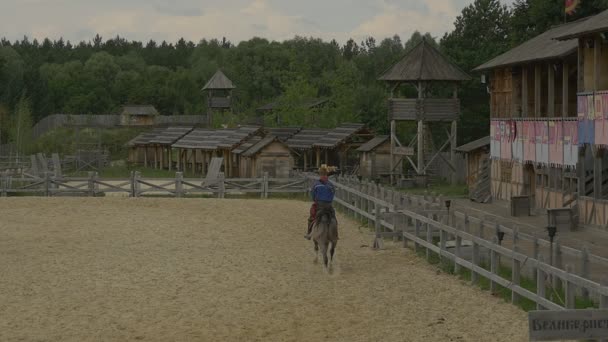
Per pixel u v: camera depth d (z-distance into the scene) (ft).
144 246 93.45
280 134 245.04
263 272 77.56
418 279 72.69
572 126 115.03
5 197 144.87
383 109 277.64
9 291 67.72
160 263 82.07
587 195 112.78
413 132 263.90
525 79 135.64
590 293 54.85
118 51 613.11
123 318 58.49
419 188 191.52
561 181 122.62
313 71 452.76
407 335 53.06
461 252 77.77
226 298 65.57
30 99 387.75
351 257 86.53
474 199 158.20
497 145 151.74
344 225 113.70
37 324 56.54
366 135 224.94
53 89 434.71
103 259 84.23
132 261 83.10
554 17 197.06
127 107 372.38
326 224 77.56
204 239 99.66
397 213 93.61
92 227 109.29
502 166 151.43
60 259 83.97
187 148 234.99
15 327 55.62
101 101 428.97
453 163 200.64
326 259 76.54
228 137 221.25
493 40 247.29
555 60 120.78
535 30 207.21
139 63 497.05
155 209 130.82
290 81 340.39
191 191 154.61
